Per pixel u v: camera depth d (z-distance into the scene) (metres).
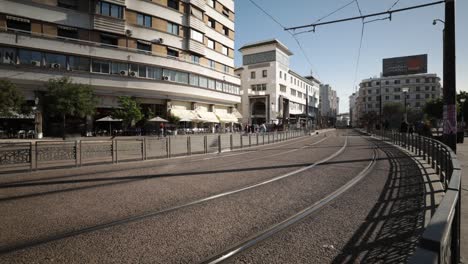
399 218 4.33
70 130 25.86
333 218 4.43
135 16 29.39
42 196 5.96
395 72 83.69
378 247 3.36
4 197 5.88
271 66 55.81
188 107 35.97
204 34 36.97
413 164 10.01
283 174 8.35
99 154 11.24
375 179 7.48
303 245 3.46
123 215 4.64
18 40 22.34
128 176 8.33
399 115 71.12
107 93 27.34
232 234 3.82
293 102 66.69
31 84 23.22
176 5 33.25
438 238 1.35
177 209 4.96
